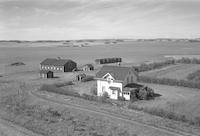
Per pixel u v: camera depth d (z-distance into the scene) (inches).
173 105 1563.7
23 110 1230.3
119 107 1460.4
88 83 2491.4
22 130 905.5
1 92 1950.1
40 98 1685.5
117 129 1010.7
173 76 2738.7
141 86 1924.2
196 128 1060.5
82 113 1277.1
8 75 3198.8
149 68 3284.9
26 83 2511.1
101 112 1300.4
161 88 2174.0
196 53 6845.5
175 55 6200.8
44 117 1099.3
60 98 1684.3
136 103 1660.9
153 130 1011.9
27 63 4847.4
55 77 3024.1
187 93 1953.7
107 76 1939.0
